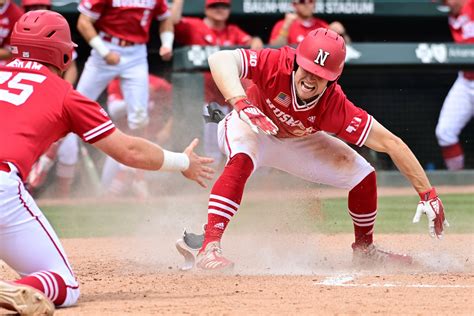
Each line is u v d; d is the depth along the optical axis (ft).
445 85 181.98
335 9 175.22
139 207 131.23
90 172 152.25
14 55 55.42
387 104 182.29
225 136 71.82
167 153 56.18
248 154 69.77
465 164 185.26
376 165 174.91
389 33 188.55
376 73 167.84
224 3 155.84
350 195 75.00
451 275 68.08
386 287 60.90
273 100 67.92
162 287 61.52
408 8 176.76
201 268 68.18
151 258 81.41
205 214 118.01
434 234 69.82
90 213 126.93
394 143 68.85
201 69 152.56
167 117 153.99
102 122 53.21
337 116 67.92
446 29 190.29
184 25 155.63
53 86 53.16
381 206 137.90
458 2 167.94
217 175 146.30
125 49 140.26
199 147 151.84
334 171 73.97
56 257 52.65
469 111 171.42
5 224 50.78
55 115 52.49
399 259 74.74
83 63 171.94
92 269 73.82
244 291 58.95
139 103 142.82
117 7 137.28
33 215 51.85
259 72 67.15
